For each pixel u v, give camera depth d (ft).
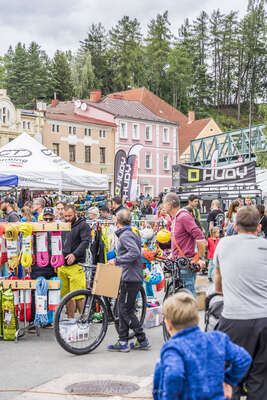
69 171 47.85
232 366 9.78
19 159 46.47
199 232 21.56
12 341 23.26
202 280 28.53
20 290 24.14
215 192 59.52
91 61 320.29
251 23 376.07
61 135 157.17
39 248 23.93
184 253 21.95
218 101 374.22
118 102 198.39
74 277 24.70
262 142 123.95
